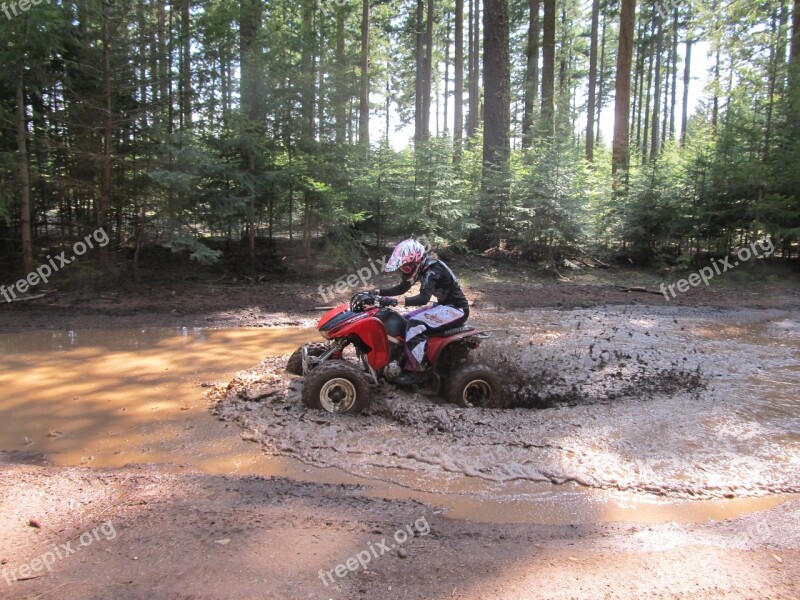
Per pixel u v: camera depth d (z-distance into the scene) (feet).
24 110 31.35
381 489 11.75
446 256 48.49
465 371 17.37
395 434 14.62
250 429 14.79
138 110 33.71
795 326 30.73
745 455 13.58
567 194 45.70
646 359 22.24
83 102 32.42
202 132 37.01
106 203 33.94
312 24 43.70
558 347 23.86
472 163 54.65
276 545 9.11
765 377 20.39
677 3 75.61
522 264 49.01
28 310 29.78
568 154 45.75
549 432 14.84
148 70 34.73
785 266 49.83
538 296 39.04
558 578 8.38
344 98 40.68
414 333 17.48
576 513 10.86
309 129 39.83
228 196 35.76
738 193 47.47
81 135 33.60
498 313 33.45
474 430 14.93
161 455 13.30
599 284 44.80
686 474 12.53
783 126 47.21
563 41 114.32
